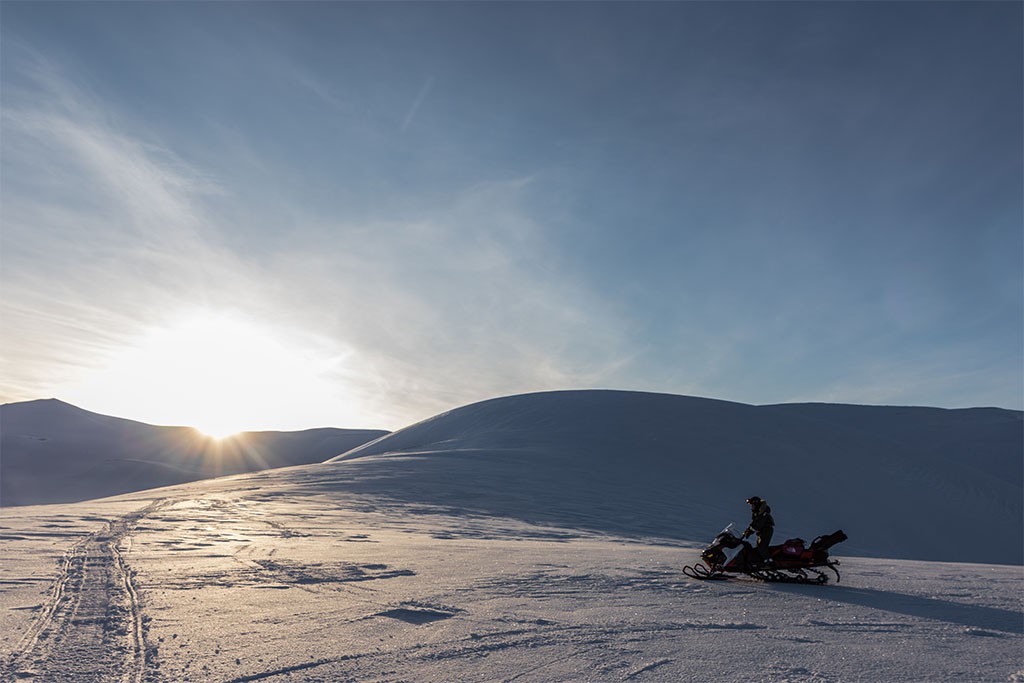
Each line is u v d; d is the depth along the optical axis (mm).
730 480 55781
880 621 6605
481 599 7523
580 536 25141
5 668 4664
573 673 4594
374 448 84438
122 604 7020
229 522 19516
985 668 4781
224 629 5879
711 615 6793
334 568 10031
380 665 4777
